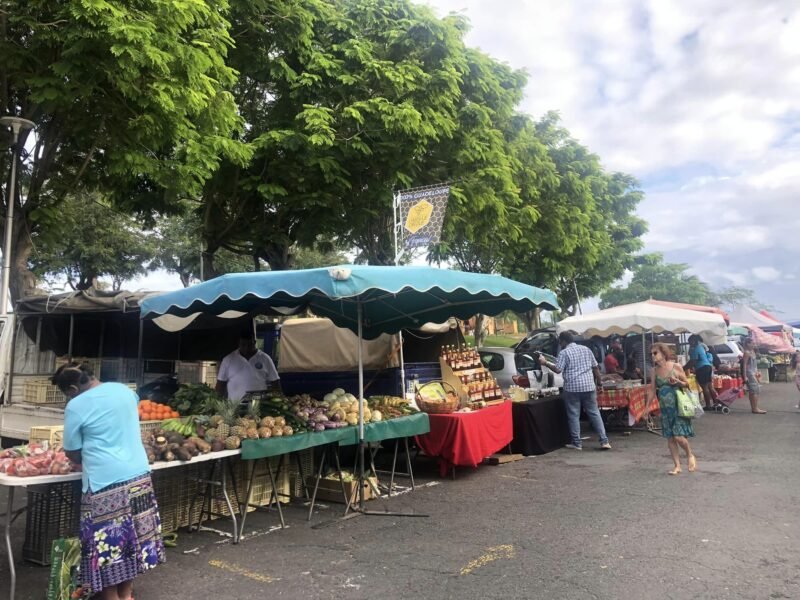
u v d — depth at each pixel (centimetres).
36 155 1007
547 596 395
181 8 793
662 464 820
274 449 546
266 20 1098
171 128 885
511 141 1546
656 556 463
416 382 914
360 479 634
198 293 595
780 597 386
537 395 1034
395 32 1151
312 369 1061
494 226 1441
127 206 1226
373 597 404
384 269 554
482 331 2273
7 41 805
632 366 1385
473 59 1274
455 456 756
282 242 1255
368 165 1160
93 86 794
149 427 548
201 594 414
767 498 623
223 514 603
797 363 1527
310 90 1121
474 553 484
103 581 359
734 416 1359
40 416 852
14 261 989
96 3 727
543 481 742
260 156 1105
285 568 462
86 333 1055
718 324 1209
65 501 487
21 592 425
